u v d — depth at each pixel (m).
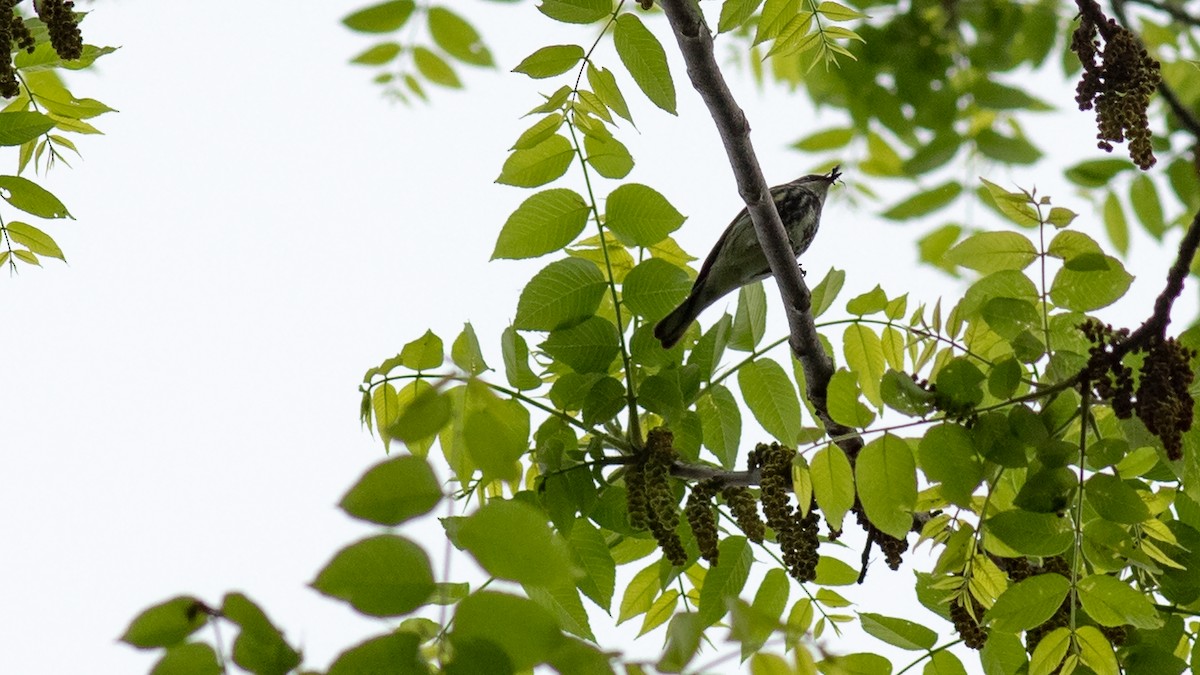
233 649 4.40
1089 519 7.71
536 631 4.33
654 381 8.41
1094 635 7.08
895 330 8.49
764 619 4.31
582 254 9.30
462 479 7.77
